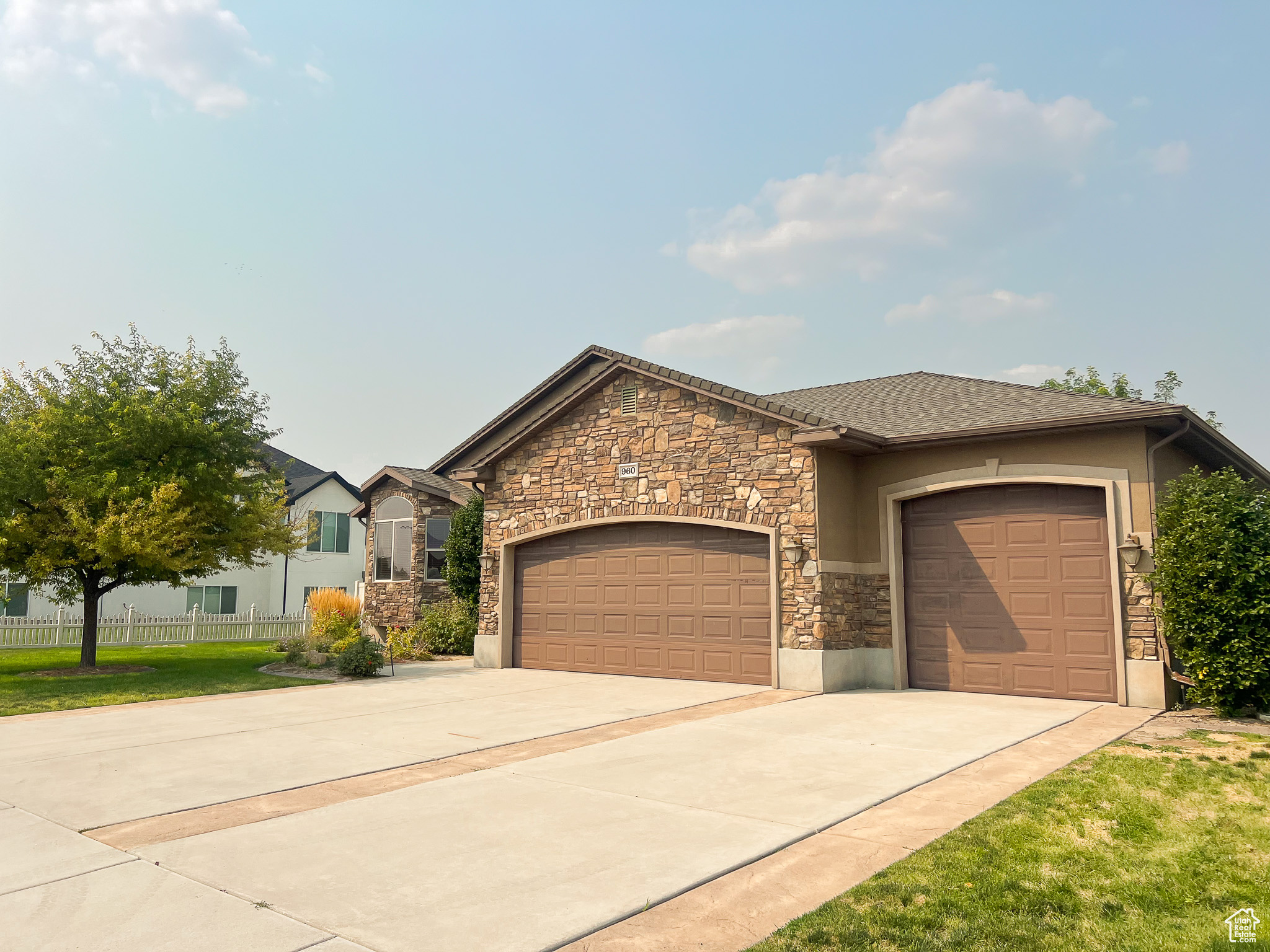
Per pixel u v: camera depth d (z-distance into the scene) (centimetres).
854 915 447
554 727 1013
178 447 1659
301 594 3444
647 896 472
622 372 1558
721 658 1421
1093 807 642
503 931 425
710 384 1416
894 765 798
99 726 1034
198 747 902
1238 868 518
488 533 1755
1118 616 1165
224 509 1697
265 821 623
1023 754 844
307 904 458
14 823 616
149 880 496
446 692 1337
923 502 1378
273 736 962
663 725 1027
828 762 811
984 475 1294
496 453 1722
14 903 459
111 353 1700
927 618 1353
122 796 694
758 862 534
